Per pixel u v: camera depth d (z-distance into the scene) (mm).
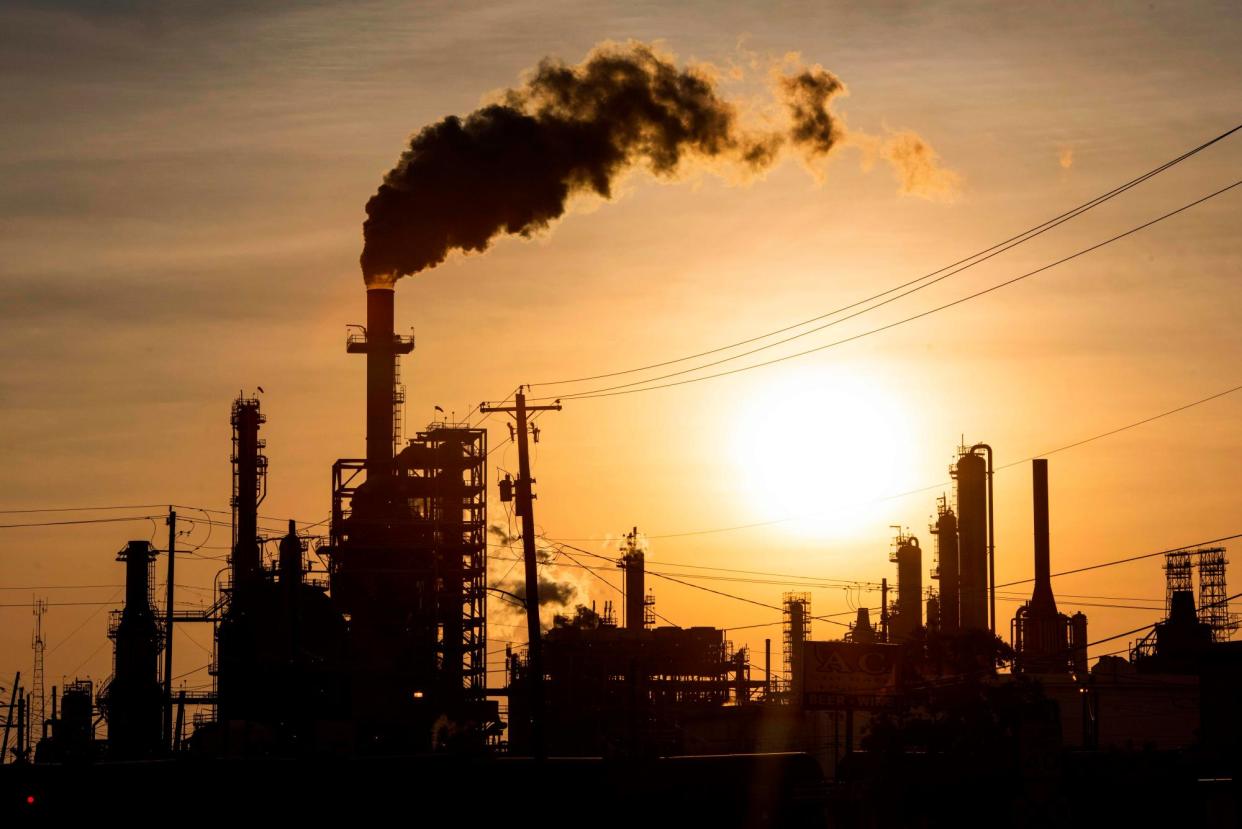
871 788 85188
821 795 91125
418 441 163750
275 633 154625
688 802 89250
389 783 84688
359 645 156000
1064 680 132500
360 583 157875
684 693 176875
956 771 81938
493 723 158625
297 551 139250
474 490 163750
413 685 155875
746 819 90312
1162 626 138000
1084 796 85438
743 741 150625
